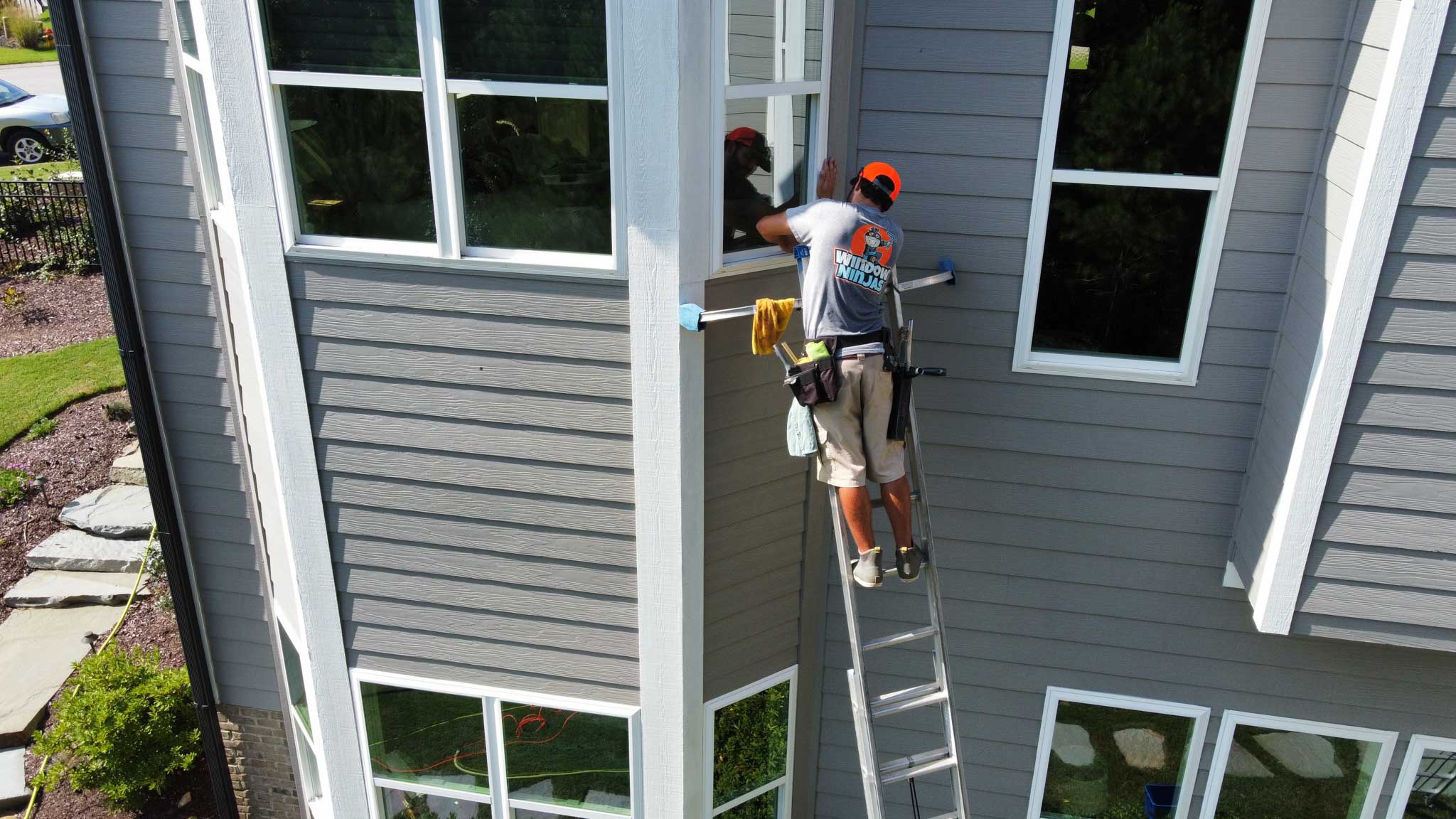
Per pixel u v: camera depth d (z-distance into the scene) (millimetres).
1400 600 4906
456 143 4801
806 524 5781
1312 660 5809
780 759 6480
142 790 9023
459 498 5441
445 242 4941
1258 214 5055
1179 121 5027
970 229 5355
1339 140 4656
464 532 5520
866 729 5016
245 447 7027
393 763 6344
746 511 5520
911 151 5273
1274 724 6031
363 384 5297
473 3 4523
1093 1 4902
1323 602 5012
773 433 5438
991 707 6332
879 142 5293
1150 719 6234
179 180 6453
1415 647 4977
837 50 5098
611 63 4453
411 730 6223
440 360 5164
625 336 4922
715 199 4758
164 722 8898
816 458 5352
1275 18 4738
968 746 6465
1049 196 5227
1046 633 6078
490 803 6297
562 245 4898
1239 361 5301
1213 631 5871
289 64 4797
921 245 5441
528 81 4613
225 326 6629
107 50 6227
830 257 4496
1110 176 5129
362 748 6230
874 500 5348
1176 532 5691
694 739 5785
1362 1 4527
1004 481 5781
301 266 5121
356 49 4711
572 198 4797
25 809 9117
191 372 6941
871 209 4586
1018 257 5352
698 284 4820
